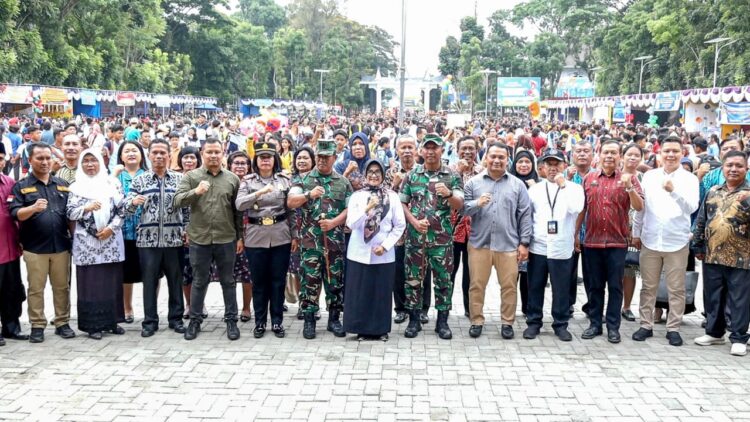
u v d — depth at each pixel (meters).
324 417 4.92
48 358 6.14
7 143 16.09
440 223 6.71
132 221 7.10
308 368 5.90
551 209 6.68
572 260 6.88
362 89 88.12
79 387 5.46
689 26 39.38
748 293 6.32
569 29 66.06
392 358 6.18
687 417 4.95
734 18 33.47
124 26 42.19
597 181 6.72
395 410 5.04
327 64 80.12
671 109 26.86
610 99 35.66
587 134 21.61
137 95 35.31
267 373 5.78
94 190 6.61
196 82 62.06
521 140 9.64
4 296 6.59
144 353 6.29
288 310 7.90
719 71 37.16
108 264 6.71
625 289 7.53
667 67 45.19
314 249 6.70
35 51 31.34
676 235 6.62
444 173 6.72
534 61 66.81
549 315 7.73
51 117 26.91
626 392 5.40
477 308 6.88
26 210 6.32
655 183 6.71
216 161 6.66
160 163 6.74
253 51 68.44
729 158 6.33
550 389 5.46
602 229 6.64
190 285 7.46
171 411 5.02
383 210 6.53
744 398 5.29
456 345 6.58
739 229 6.27
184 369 5.87
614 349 6.48
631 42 48.06
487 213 6.71
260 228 6.69
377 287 6.62
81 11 37.66
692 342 6.73
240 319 7.49
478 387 5.49
